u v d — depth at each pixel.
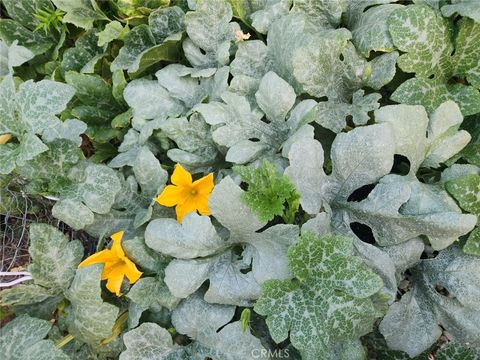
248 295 0.84
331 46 0.86
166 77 0.98
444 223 0.78
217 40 0.98
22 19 1.10
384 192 0.81
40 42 1.11
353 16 0.96
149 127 0.94
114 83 0.99
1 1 1.16
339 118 0.89
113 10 1.09
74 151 0.91
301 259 0.78
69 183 0.92
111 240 0.94
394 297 0.83
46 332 0.86
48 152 0.91
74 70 1.06
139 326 0.86
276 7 0.95
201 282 0.84
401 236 0.82
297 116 0.88
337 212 0.87
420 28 0.87
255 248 0.85
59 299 0.93
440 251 0.89
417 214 0.80
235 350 0.84
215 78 0.95
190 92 0.98
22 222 1.00
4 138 0.93
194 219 0.82
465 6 0.89
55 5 1.07
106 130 1.04
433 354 0.98
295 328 0.78
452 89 0.93
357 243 0.84
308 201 0.81
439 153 0.87
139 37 1.03
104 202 0.88
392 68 0.90
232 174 0.89
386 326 0.88
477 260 0.87
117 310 0.86
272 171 0.80
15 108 0.90
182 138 0.92
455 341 0.90
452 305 0.88
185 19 0.96
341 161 0.82
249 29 1.04
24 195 0.97
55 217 0.95
